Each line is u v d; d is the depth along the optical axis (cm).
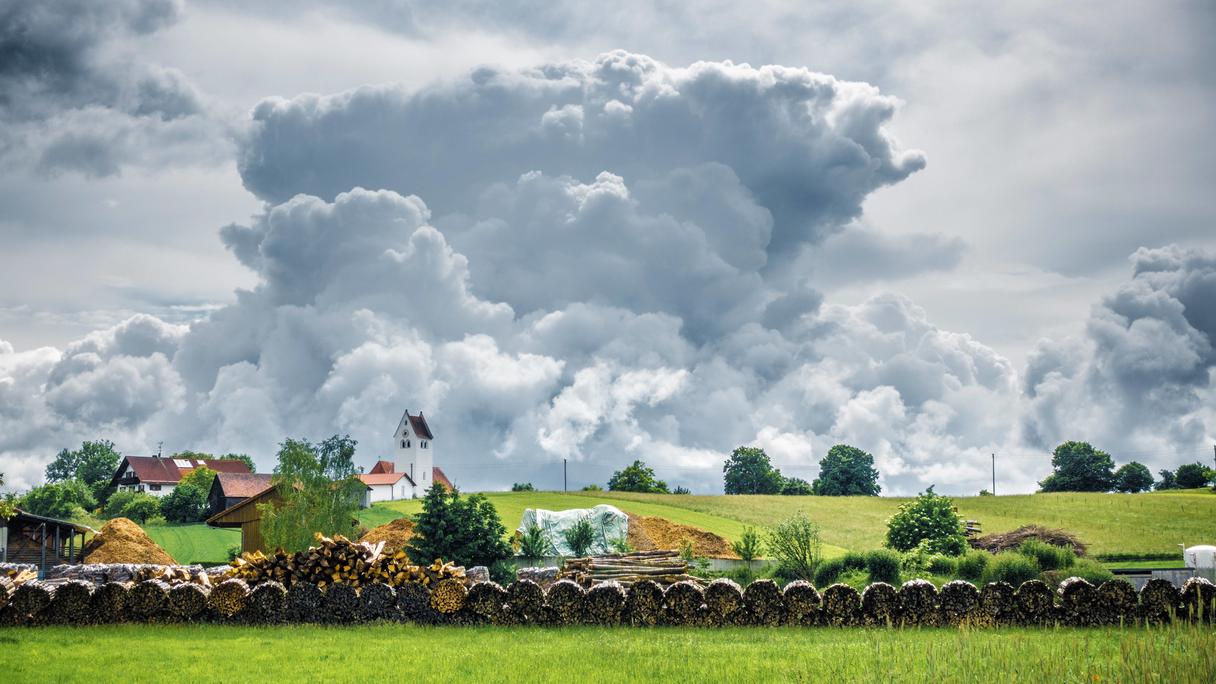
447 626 2656
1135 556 6875
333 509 5059
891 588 2608
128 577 3997
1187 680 1320
